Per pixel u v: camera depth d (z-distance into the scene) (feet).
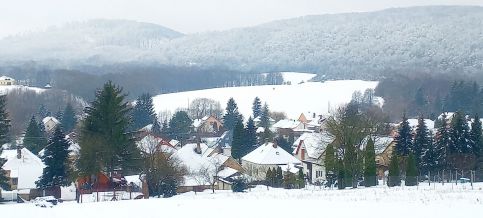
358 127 197.67
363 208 78.07
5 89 615.57
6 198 199.62
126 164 171.42
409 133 233.76
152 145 202.49
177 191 205.77
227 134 427.33
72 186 201.05
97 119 169.89
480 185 146.82
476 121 224.33
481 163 216.54
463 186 140.67
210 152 301.43
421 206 79.00
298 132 444.14
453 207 77.20
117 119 171.12
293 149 337.52
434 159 219.20
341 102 641.40
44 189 198.59
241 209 79.05
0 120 194.49
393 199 91.66
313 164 261.24
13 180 218.18
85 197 157.07
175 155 226.99
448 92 606.96
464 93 533.96
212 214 75.00
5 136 196.24
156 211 79.00
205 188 225.76
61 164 198.39
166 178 192.34
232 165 258.37
